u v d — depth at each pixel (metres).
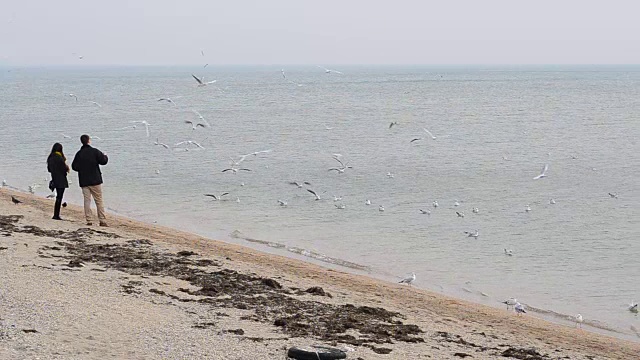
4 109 101.44
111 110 100.75
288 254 24.42
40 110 99.75
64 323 11.87
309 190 34.97
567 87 172.25
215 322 13.08
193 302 14.59
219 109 104.19
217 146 59.09
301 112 98.38
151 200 34.53
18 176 42.03
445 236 28.06
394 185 40.22
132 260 18.38
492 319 17.28
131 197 35.25
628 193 38.03
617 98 125.69
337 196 35.97
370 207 33.53
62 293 13.90
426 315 16.58
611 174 44.53
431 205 34.38
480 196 37.03
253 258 21.80
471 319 16.95
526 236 28.34
